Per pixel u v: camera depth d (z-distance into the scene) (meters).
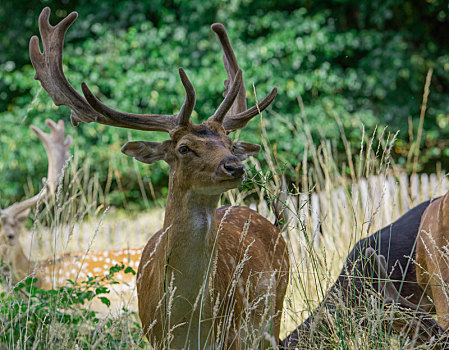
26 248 13.38
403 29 21.86
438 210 6.58
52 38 6.31
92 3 22.64
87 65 20.58
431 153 20.78
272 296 6.29
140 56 20.91
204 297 5.55
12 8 23.66
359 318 6.01
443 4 21.98
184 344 5.66
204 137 5.60
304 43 19.84
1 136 20.28
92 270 10.29
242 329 5.85
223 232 6.29
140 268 6.25
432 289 6.52
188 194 5.49
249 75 19.81
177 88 20.36
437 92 21.95
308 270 6.87
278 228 7.22
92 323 6.91
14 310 6.66
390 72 20.45
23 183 21.33
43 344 6.46
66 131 20.20
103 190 21.59
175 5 22.19
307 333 6.37
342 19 22.23
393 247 7.50
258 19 20.66
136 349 6.64
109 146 20.28
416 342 5.69
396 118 20.83
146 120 5.93
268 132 19.25
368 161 7.43
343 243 9.12
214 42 20.62
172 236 5.55
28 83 20.89
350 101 20.94
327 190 9.79
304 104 20.70
